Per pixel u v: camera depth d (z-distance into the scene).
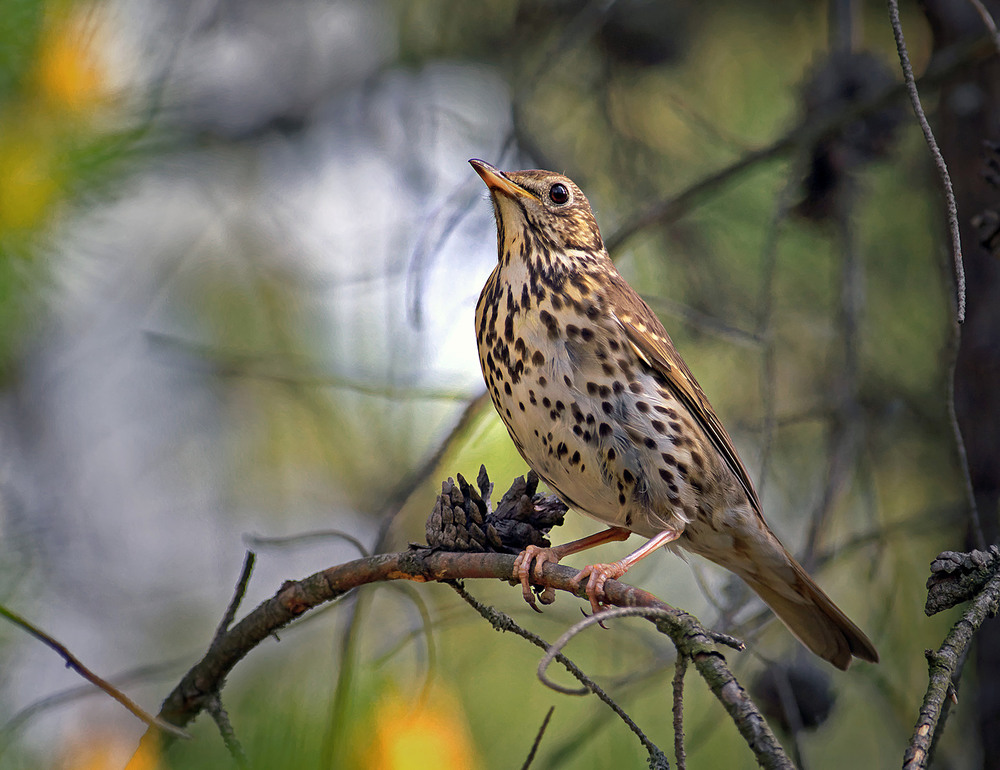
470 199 9.33
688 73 12.03
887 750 9.84
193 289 11.02
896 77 9.96
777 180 11.45
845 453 9.04
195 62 6.99
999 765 8.67
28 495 9.48
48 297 5.51
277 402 10.95
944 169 5.05
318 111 12.22
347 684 3.84
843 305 9.44
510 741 9.00
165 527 10.70
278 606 6.04
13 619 4.30
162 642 10.20
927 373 10.77
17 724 4.77
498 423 10.23
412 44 12.27
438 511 6.11
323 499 10.99
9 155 5.19
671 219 9.45
